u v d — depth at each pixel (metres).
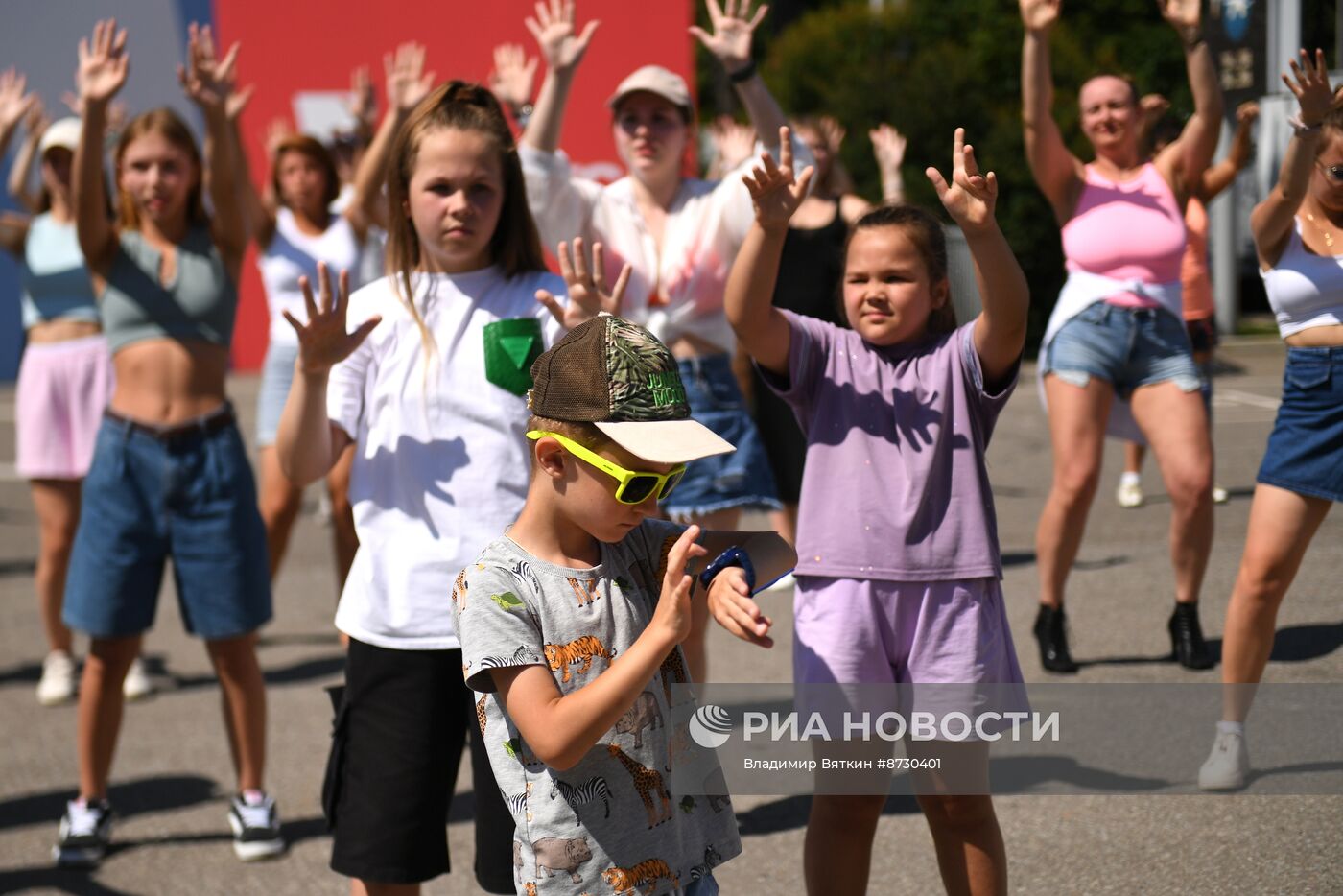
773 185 2.94
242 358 16.06
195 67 4.34
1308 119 3.55
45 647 6.67
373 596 3.15
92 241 4.31
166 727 5.45
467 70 15.13
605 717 2.18
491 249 3.35
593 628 2.40
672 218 4.79
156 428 4.25
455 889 3.88
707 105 23.42
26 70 14.61
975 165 2.85
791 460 5.98
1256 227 3.72
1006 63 12.74
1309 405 3.57
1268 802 3.59
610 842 2.39
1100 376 4.82
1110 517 6.06
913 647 2.98
